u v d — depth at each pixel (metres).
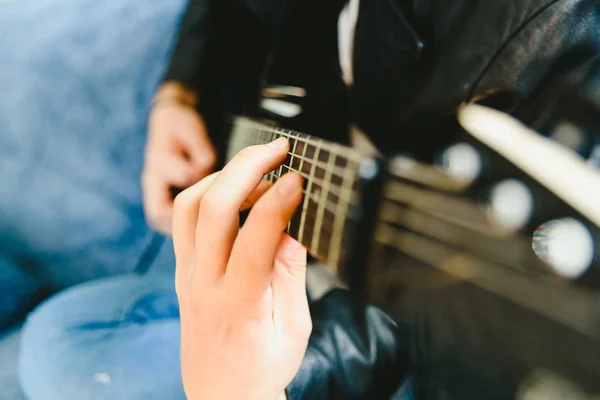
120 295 0.90
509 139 0.18
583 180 0.15
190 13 1.02
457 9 0.44
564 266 0.13
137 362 0.71
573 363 0.13
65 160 1.10
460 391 0.17
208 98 1.00
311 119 0.67
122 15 1.10
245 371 0.34
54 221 1.10
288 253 0.39
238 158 0.32
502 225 0.16
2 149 1.11
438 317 0.19
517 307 0.15
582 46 0.37
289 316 0.38
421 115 0.44
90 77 1.09
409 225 0.22
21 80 1.11
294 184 0.28
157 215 1.02
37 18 1.15
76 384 0.66
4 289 1.01
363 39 0.52
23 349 0.80
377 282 0.23
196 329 0.34
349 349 0.56
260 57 1.04
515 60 0.39
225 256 0.32
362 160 0.26
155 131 0.99
